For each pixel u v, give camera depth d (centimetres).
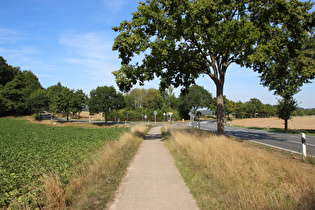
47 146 1225
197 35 1577
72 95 6128
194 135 1549
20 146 1265
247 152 829
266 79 1720
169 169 794
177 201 482
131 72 1625
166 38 1436
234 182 542
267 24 1453
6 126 3547
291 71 1582
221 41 1305
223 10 1447
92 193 512
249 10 1551
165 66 1720
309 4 1398
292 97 2761
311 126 4503
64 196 453
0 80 8875
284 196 439
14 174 598
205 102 8969
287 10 1353
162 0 1438
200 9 1323
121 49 1539
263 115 12738
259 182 524
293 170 572
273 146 1284
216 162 706
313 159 771
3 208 402
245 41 1248
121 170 764
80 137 1734
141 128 3009
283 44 1512
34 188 488
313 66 1501
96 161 731
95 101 5338
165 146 1455
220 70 1672
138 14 1569
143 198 502
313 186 477
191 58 1645
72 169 634
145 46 1486
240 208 410
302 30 1407
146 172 749
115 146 1080
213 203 450
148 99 9056
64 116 9888
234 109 10506
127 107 8819
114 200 490
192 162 841
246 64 1645
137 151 1233
